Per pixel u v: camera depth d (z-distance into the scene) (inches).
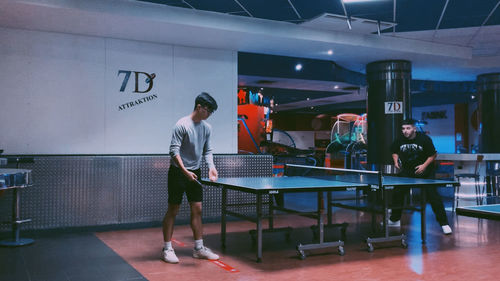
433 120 781.9
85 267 153.9
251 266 154.9
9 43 221.1
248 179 192.4
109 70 242.2
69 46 233.5
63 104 231.6
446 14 244.4
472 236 208.2
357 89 527.2
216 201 255.6
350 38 275.4
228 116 273.3
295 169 220.2
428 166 217.0
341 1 219.3
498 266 154.9
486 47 328.5
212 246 188.7
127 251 180.1
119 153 243.6
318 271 148.3
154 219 240.8
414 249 181.6
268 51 288.0
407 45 298.7
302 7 225.3
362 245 189.9
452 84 494.6
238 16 236.7
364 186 163.0
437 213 214.8
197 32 235.3
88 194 226.5
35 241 201.2
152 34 237.5
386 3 223.6
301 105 780.0
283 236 211.0
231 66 276.1
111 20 211.9
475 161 320.8
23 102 223.5
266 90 554.9
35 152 225.6
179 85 260.1
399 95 325.4
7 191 209.5
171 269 151.0
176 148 154.2
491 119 400.8
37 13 200.1
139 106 249.1
